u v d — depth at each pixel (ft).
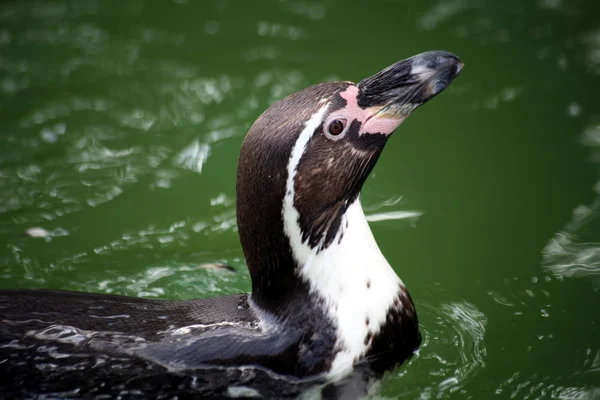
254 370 27.63
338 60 52.90
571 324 32.35
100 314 28.37
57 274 37.19
